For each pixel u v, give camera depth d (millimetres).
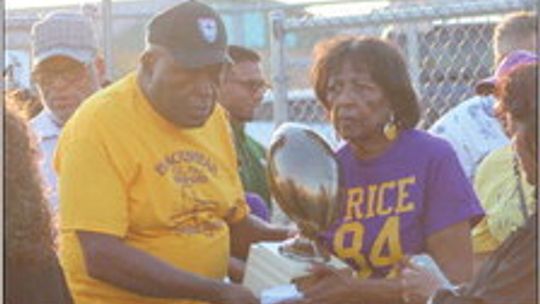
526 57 4328
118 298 4020
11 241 3463
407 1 7672
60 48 5262
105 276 3953
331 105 4012
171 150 4090
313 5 7305
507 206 4801
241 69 5777
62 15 5293
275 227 4465
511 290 3229
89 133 3994
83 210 3955
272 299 3852
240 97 5754
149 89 4039
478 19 6977
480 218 4020
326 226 3832
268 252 3971
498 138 5555
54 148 5188
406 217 3957
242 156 5656
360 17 6977
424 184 3971
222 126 4309
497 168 4871
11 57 6902
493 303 3252
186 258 4102
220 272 4230
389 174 3980
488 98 5578
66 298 3604
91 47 5348
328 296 3840
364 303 3834
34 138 3584
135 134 4027
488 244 4902
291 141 3816
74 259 3982
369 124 3945
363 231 3977
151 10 6883
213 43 4008
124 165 4004
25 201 3492
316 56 4059
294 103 7703
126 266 3947
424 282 3787
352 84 3943
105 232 3951
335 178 3805
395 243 3955
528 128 3332
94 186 3967
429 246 3980
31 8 6945
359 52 3949
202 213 4160
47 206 3566
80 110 4062
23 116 3586
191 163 4125
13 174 3488
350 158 4020
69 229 3973
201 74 4016
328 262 3947
